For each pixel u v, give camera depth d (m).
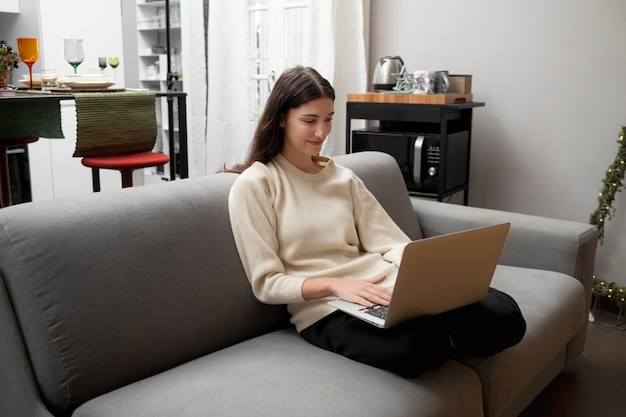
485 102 3.39
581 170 3.16
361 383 1.35
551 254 2.24
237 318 1.63
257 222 1.64
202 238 1.60
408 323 1.45
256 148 1.79
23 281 1.31
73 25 4.52
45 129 2.97
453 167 3.10
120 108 2.79
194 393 1.29
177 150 5.37
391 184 2.38
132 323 1.41
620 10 2.95
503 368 1.60
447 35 3.45
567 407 2.15
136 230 1.48
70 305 1.33
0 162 3.10
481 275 1.53
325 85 1.72
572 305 2.04
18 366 1.33
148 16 5.38
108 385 1.37
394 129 3.34
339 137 3.75
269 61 4.07
